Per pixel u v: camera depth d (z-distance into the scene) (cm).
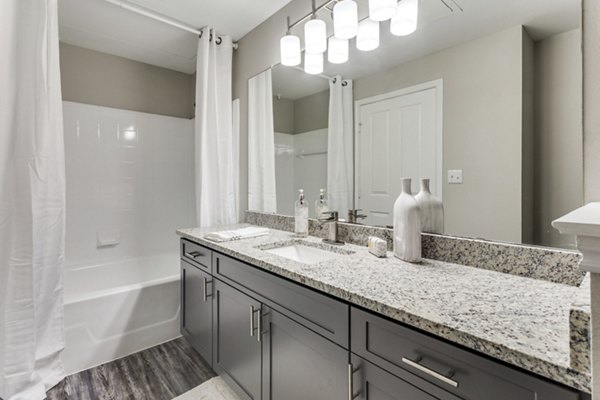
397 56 141
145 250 291
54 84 164
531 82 102
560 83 96
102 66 269
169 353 202
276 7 203
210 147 233
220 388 168
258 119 228
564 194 95
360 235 155
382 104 148
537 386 56
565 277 94
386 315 79
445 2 123
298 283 109
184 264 202
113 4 199
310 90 187
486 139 112
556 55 97
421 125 133
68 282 247
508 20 107
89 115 260
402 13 129
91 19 217
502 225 108
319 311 101
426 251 126
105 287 264
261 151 227
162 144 300
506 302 80
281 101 208
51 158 164
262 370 129
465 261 115
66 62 252
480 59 114
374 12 127
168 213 304
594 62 59
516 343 60
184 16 213
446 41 123
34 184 156
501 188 109
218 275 161
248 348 138
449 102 123
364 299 84
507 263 105
